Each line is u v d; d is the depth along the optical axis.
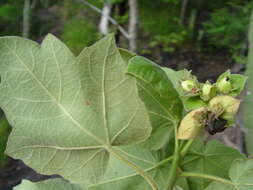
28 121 0.20
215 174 0.27
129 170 0.25
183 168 0.26
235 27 1.22
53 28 1.24
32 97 0.20
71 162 0.21
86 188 0.24
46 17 1.29
